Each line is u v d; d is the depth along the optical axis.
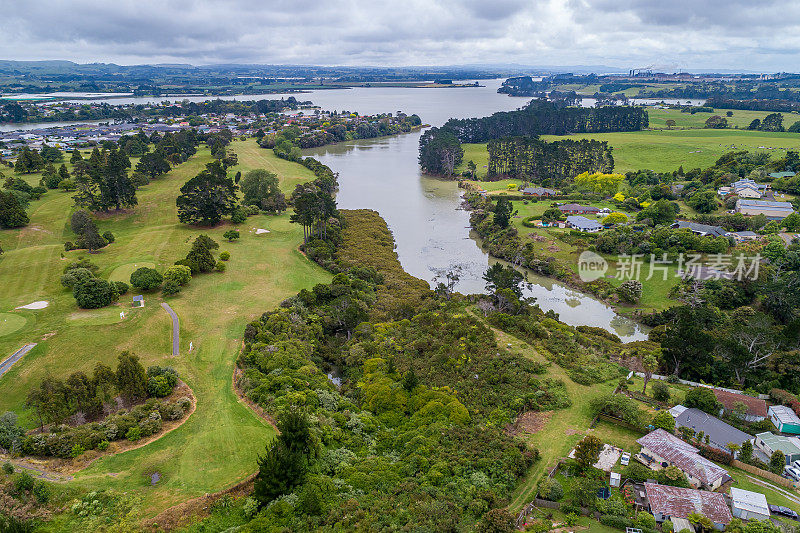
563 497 50.69
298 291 103.00
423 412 64.75
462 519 46.50
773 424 63.38
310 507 45.81
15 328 79.44
